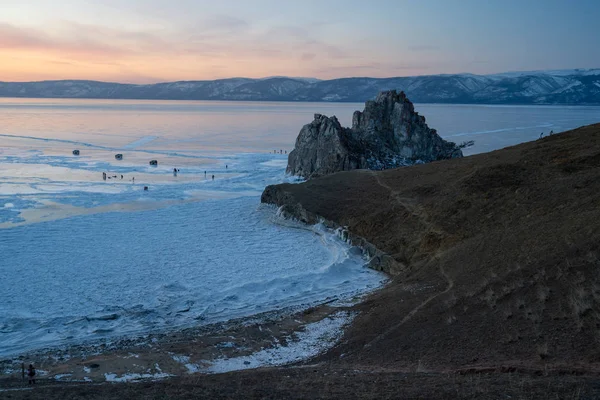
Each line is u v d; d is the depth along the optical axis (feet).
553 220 122.42
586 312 79.00
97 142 537.65
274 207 232.73
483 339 81.00
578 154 174.40
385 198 199.00
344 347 93.76
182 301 125.49
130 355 93.56
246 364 89.51
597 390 54.24
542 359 69.72
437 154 335.88
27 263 151.74
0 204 237.86
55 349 97.81
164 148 494.18
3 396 65.16
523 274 98.22
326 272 148.15
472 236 144.25
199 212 230.07
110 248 170.50
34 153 432.66
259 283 137.69
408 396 58.39
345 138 313.94
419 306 104.17
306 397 60.75
